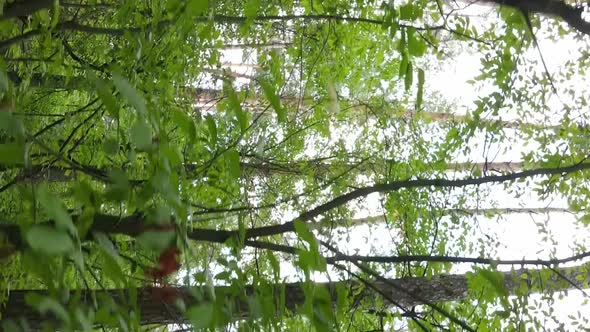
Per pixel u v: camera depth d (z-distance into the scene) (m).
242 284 1.60
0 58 1.62
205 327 1.23
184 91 4.77
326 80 6.14
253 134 5.81
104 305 1.21
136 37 3.10
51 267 0.93
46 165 3.22
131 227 2.28
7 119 0.96
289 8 5.73
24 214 1.00
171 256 1.34
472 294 4.03
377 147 6.71
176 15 2.35
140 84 3.13
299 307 1.44
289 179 6.66
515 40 3.95
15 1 3.05
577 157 4.66
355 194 3.56
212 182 3.25
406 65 2.06
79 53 5.37
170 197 1.28
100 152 3.90
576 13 3.14
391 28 2.25
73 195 1.12
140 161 2.62
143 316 3.13
